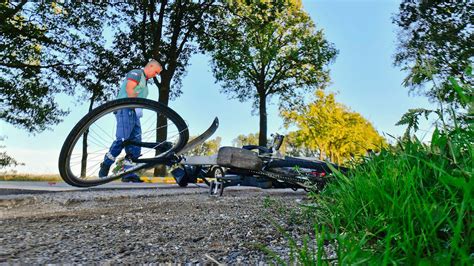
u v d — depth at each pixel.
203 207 3.07
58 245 1.67
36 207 3.48
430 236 1.22
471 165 1.54
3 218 2.45
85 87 16.41
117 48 17.80
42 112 15.77
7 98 15.39
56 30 15.54
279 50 24.34
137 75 5.52
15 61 14.97
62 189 5.29
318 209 2.18
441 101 1.72
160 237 1.85
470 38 6.55
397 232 1.32
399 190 1.67
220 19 18.61
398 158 1.95
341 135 28.75
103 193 4.50
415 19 8.66
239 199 3.92
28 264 1.37
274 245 1.68
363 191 1.83
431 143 1.79
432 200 1.48
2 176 13.07
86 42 16.14
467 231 1.21
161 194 4.66
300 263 1.31
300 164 4.39
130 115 4.31
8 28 13.85
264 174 4.21
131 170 4.48
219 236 1.88
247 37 20.62
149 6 17.47
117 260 1.44
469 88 1.57
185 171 4.86
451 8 8.07
